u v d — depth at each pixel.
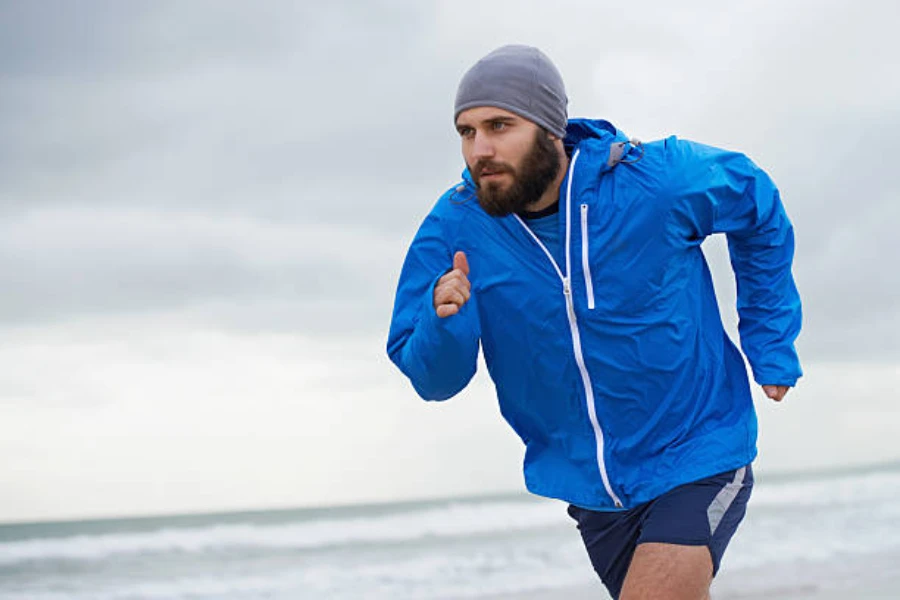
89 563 15.69
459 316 2.92
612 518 3.17
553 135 2.98
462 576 12.90
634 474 3.04
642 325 2.97
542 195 3.00
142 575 14.46
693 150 3.06
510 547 16.23
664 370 2.99
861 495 22.94
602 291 2.98
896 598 8.58
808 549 13.05
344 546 17.38
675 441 3.02
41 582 13.98
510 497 27.95
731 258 3.29
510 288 3.04
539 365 3.08
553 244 3.05
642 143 3.08
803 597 8.80
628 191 2.98
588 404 3.05
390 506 23.97
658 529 2.91
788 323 3.22
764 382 3.19
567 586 11.45
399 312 3.18
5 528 19.77
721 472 3.00
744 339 3.26
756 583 9.84
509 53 2.91
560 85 2.98
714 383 3.10
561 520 20.44
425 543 17.44
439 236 3.14
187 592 12.85
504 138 2.89
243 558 16.14
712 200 3.01
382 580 13.03
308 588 12.70
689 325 3.03
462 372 3.01
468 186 3.12
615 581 3.31
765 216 3.14
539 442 3.25
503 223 3.05
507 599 10.32
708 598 2.93
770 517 18.09
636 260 2.97
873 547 12.97
